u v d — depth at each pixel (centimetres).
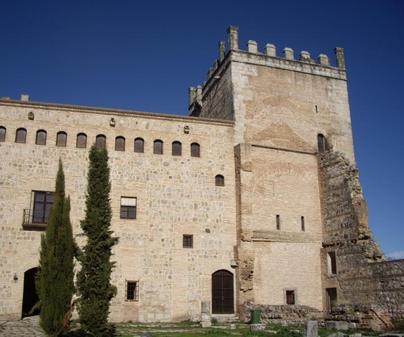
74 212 3312
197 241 3525
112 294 2214
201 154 3709
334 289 3619
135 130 3606
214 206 3634
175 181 3594
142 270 3353
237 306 3478
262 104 3978
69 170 3378
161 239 3447
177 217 3525
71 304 2166
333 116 4200
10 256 3134
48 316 2064
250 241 3553
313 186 3928
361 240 3416
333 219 3712
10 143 3322
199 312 3391
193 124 3756
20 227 3192
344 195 3634
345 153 4144
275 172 3828
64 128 3450
